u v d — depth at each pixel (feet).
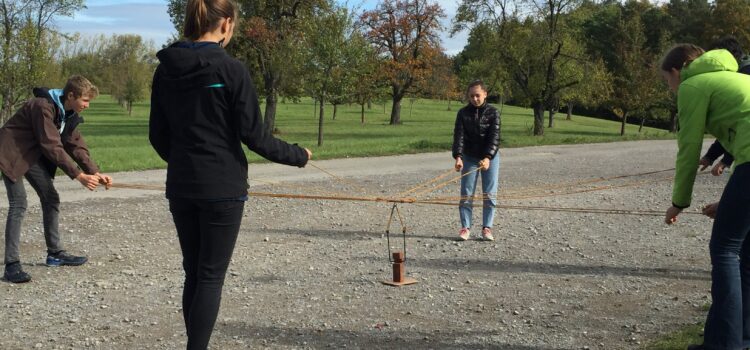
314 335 16.69
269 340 16.30
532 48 118.93
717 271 13.42
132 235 29.22
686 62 14.39
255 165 59.06
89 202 37.88
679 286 21.22
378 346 15.90
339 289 21.04
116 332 16.97
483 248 27.07
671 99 149.59
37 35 88.89
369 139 112.98
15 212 21.86
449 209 36.58
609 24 219.82
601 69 123.44
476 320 17.95
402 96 187.62
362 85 152.97
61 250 23.91
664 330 16.89
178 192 11.85
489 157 27.73
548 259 25.14
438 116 230.89
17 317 18.15
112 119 184.24
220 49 11.94
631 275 22.70
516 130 152.05
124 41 267.59
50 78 116.67
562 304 19.39
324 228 31.24
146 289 20.95
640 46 151.53
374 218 33.86
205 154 11.80
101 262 24.39
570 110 223.30
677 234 29.68
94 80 258.57
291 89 126.93
